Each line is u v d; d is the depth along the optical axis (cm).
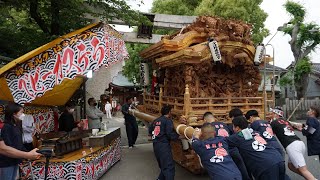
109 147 784
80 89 943
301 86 2009
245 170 533
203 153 443
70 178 579
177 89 836
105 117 2784
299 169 538
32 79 550
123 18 945
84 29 568
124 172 759
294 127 656
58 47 554
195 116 681
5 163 434
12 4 832
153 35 1310
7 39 847
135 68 1862
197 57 695
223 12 1567
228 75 816
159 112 871
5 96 609
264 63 750
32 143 647
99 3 910
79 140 706
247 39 749
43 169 586
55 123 877
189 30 833
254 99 761
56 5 870
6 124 442
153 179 693
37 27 1009
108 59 582
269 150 470
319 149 612
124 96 3381
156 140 607
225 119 713
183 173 745
